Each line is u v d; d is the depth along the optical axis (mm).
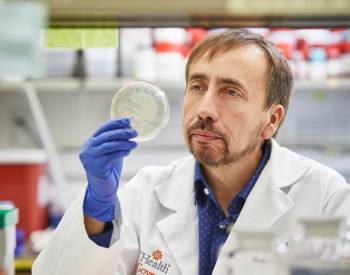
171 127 3311
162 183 1604
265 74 1389
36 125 3287
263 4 813
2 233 1040
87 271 1266
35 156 2840
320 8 819
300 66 2885
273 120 1514
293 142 3328
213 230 1449
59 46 1057
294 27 1034
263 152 1559
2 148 3297
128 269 1498
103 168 1201
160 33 2834
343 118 3312
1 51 757
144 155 3352
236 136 1327
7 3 759
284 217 1436
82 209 1243
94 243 1244
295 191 1509
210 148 1313
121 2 820
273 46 1454
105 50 2920
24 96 3277
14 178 2795
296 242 790
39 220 2916
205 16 950
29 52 763
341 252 773
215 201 1456
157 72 2848
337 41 2883
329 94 3316
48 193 3170
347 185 1533
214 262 1403
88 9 830
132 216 1566
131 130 1211
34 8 763
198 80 1342
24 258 2457
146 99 1272
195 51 1379
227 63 1312
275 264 795
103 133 1208
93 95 3324
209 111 1280
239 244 785
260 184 1471
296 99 3330
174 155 3346
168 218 1505
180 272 1408
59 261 1260
